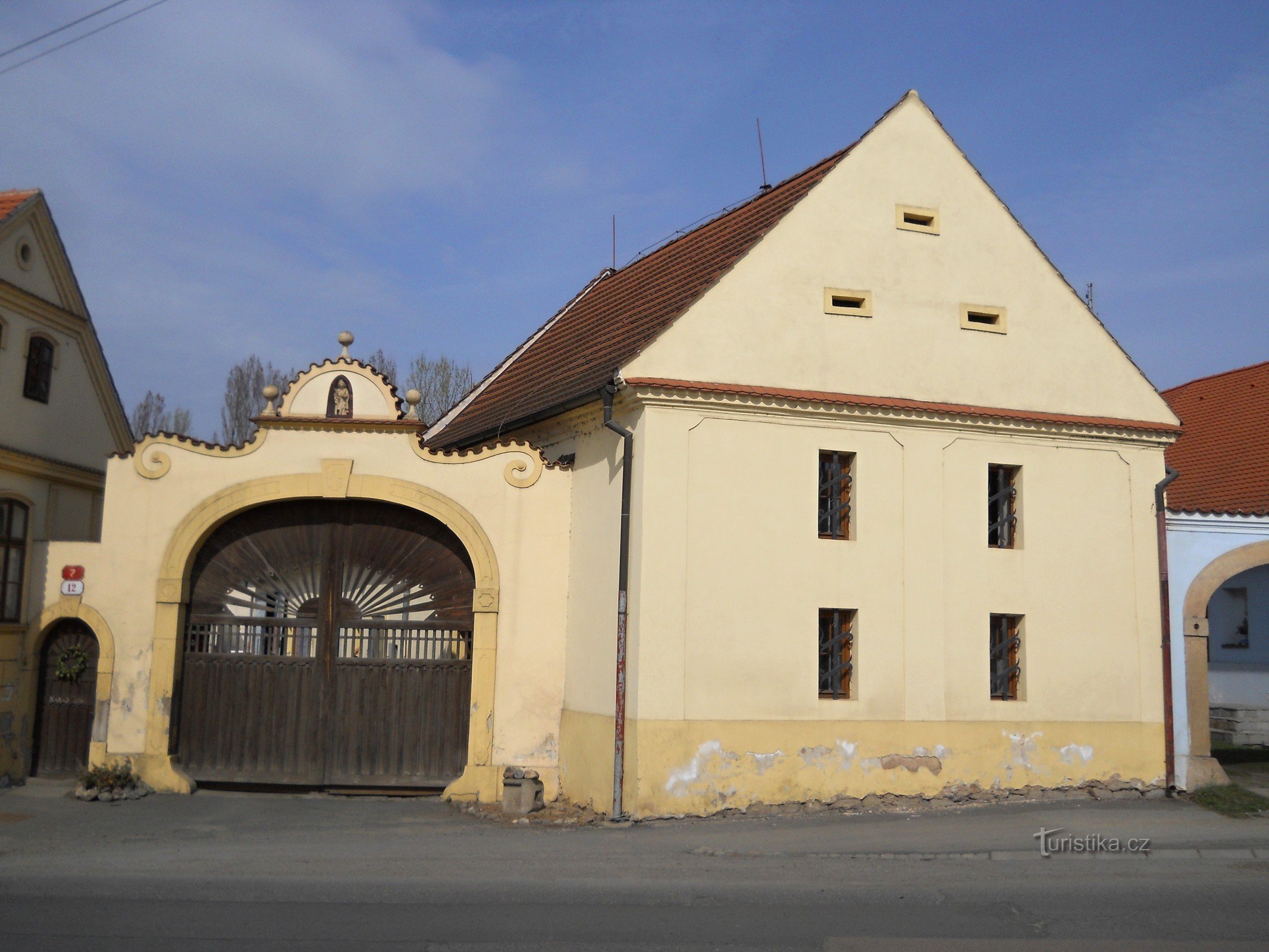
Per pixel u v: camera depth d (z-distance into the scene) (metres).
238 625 16.64
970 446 16.39
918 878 10.98
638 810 14.11
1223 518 17.53
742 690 14.77
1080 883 10.80
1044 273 17.20
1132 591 16.97
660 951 8.27
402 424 16.52
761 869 11.38
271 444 16.58
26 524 17.42
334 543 16.83
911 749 15.45
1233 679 24.80
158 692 16.17
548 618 16.52
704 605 14.73
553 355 21.86
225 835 13.48
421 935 8.62
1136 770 16.52
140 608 16.36
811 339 15.70
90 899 9.80
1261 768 19.44
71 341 19.16
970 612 16.05
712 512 14.92
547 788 16.16
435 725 16.53
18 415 17.55
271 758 16.39
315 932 8.67
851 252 16.11
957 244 16.75
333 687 16.56
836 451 15.72
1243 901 10.10
